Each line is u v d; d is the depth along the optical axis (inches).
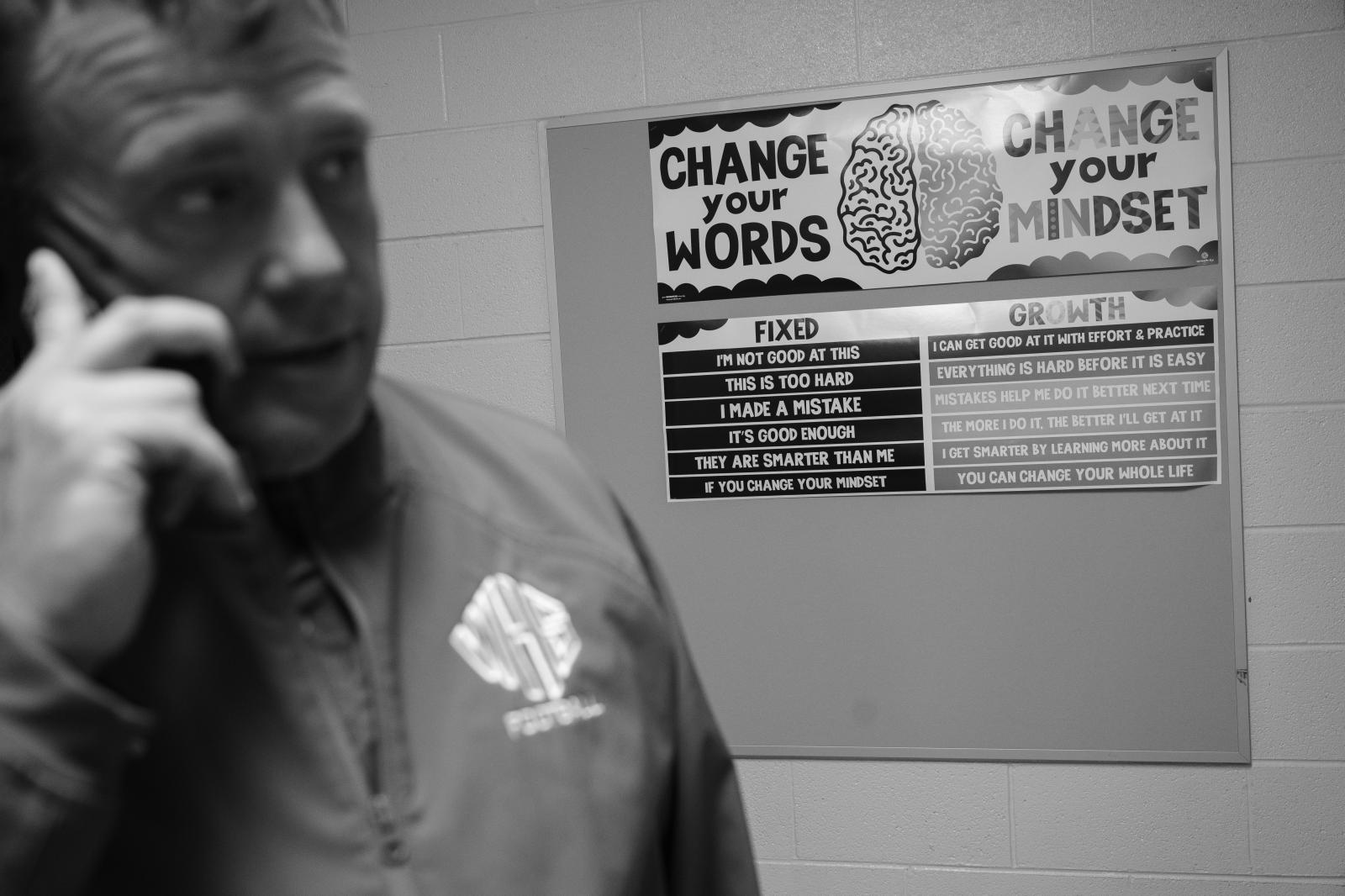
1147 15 90.7
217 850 20.5
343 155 19.9
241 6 17.8
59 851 16.2
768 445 98.1
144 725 17.1
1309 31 88.6
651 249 98.8
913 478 96.1
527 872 22.3
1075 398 93.6
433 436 27.1
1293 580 92.2
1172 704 93.8
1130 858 95.2
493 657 24.0
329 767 21.4
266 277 18.8
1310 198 89.7
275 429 19.6
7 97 18.6
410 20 101.3
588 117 98.8
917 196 94.6
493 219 101.8
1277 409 91.6
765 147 96.4
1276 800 93.4
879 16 94.4
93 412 16.6
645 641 27.0
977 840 97.1
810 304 96.8
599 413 100.7
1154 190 91.4
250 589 21.4
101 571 16.1
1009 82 92.6
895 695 97.3
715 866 29.8
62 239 19.2
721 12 96.7
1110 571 93.9
